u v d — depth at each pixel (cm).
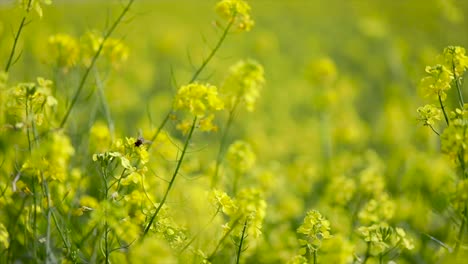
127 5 514
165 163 564
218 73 1297
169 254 286
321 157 912
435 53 1060
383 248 400
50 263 403
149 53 1678
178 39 1662
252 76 491
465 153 356
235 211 400
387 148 961
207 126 424
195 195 462
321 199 666
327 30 2328
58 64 546
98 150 546
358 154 864
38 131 515
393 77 1371
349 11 2705
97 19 2019
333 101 955
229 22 479
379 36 1371
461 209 374
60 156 432
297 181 737
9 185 461
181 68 1477
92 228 438
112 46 546
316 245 400
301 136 998
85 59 548
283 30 2303
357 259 402
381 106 1233
